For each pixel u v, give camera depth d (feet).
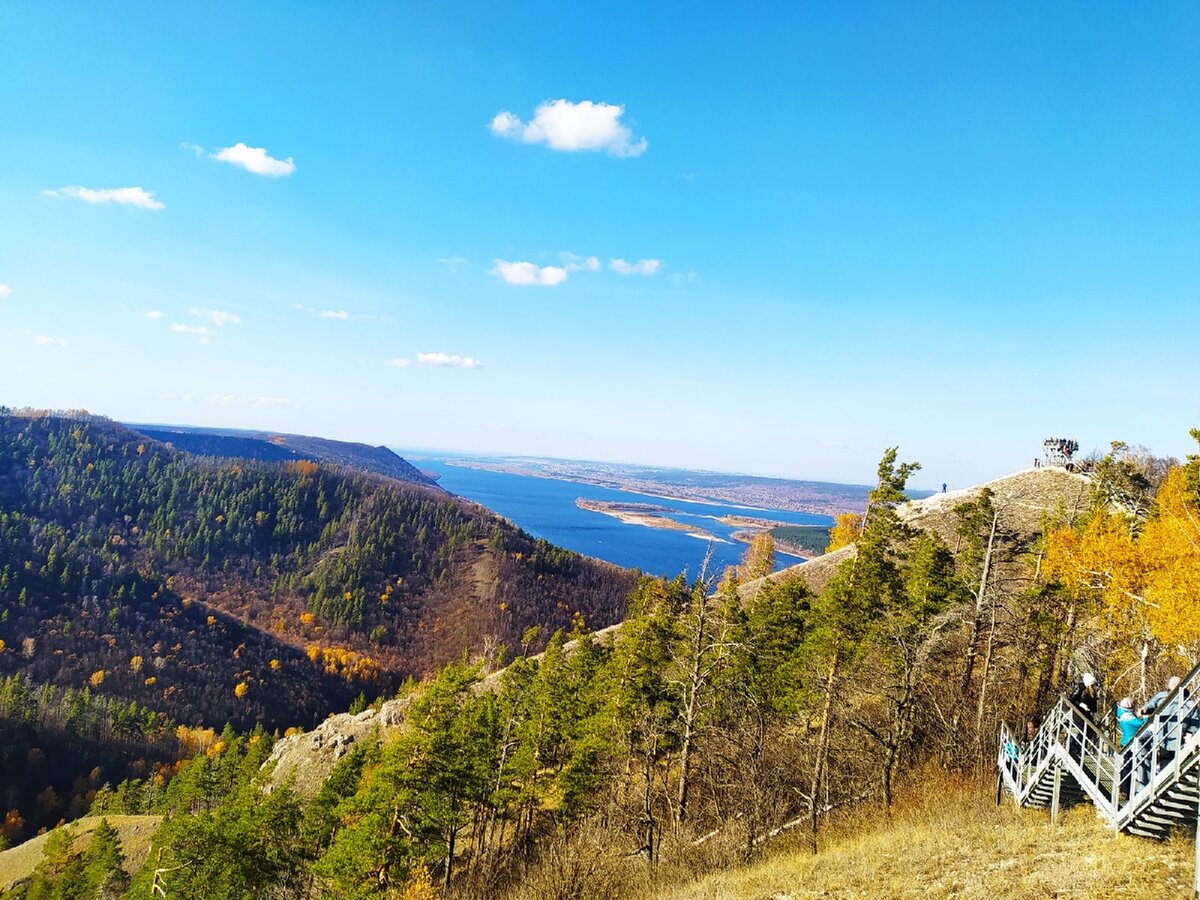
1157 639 84.28
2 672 553.23
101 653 609.42
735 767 101.96
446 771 104.53
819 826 84.17
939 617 101.35
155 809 339.98
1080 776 48.98
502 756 120.98
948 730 93.35
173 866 135.13
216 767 291.58
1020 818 56.75
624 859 86.63
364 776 145.28
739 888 60.03
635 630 120.67
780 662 121.29
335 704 629.92
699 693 103.81
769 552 295.89
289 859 142.61
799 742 111.55
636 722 108.99
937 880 48.01
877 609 96.27
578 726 126.62
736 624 118.93
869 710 107.45
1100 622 98.12
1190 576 70.38
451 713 110.11
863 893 49.62
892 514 129.18
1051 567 99.45
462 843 133.39
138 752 488.85
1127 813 43.04
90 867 212.02
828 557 233.96
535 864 102.27
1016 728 90.58
